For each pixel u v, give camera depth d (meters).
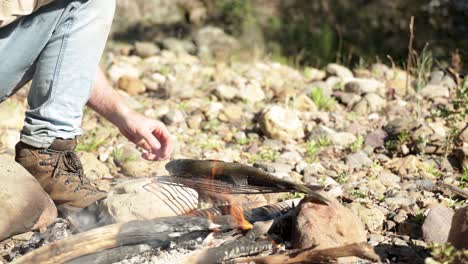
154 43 9.12
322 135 5.58
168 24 9.70
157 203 3.79
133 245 3.55
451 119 5.48
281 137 5.59
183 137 5.71
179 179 3.88
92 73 3.81
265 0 10.33
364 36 9.73
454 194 4.46
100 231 3.52
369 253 3.27
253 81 7.04
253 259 3.41
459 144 5.25
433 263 3.09
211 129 5.91
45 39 3.74
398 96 6.71
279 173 4.87
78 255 3.46
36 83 3.80
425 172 4.88
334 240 3.46
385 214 4.14
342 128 5.90
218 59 8.55
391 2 10.31
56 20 3.73
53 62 3.75
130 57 8.20
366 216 4.00
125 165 4.93
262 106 6.44
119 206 3.77
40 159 3.83
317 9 10.22
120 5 9.85
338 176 4.79
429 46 9.41
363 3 10.38
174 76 7.39
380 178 4.79
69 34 3.73
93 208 3.86
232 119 6.10
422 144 5.22
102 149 5.34
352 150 5.37
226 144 5.62
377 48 9.38
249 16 10.02
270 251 3.56
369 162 5.11
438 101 6.48
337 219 3.51
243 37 9.52
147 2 9.98
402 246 3.72
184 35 9.41
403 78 7.41
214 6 10.14
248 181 3.77
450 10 10.27
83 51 3.76
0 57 3.78
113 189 3.97
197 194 3.93
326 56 9.17
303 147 5.50
